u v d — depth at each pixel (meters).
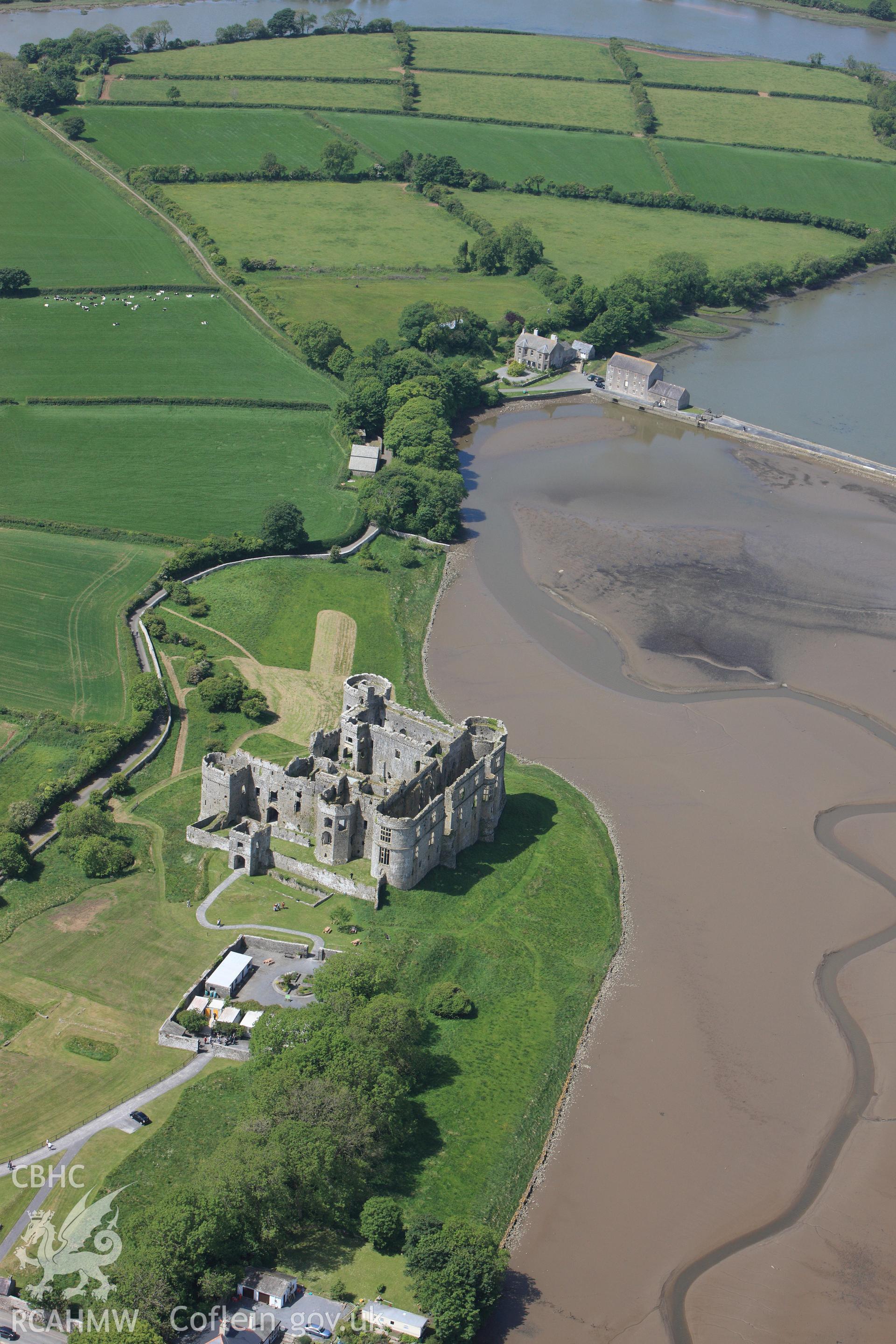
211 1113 198.12
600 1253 189.88
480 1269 172.62
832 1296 186.62
